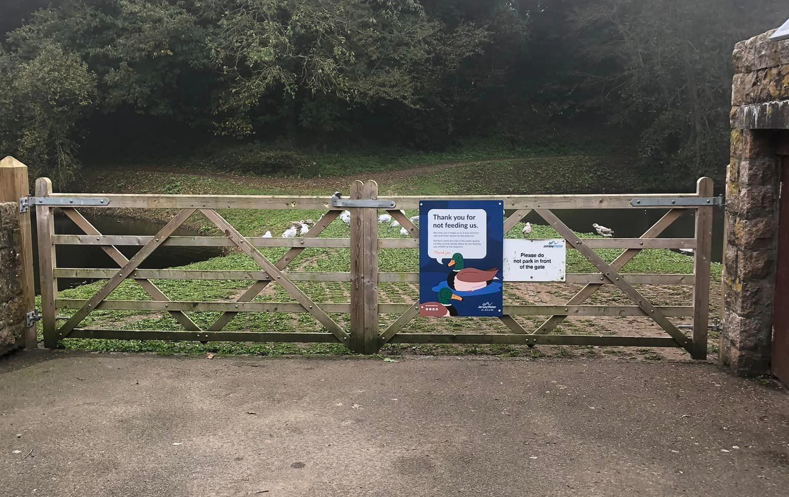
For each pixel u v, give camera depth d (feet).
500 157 153.07
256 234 65.31
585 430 14.14
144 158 127.65
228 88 121.19
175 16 109.40
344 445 13.42
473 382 17.01
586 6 162.50
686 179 132.87
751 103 17.02
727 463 12.67
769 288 17.35
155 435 13.96
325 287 32.01
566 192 133.18
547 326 19.58
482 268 19.01
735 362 17.69
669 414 14.99
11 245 19.54
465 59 156.97
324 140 133.80
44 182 19.83
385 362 18.74
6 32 122.52
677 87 135.95
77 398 16.05
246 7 115.34
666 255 40.78
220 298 29.48
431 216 18.89
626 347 20.77
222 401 15.81
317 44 113.29
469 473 12.25
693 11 126.82
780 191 17.07
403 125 149.07
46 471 12.41
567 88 170.50
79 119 117.08
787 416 14.90
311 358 19.16
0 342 18.98
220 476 12.18
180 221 19.67
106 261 55.77
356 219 19.21
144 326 23.99
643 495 11.50
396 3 131.75
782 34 14.58
